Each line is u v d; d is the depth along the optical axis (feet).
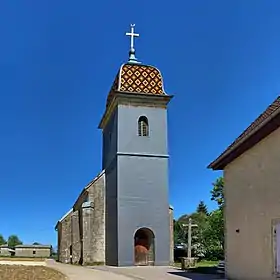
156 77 109.91
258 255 54.70
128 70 109.60
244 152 59.11
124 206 102.47
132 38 112.68
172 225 108.88
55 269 74.59
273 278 50.88
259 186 54.90
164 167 106.32
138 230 102.58
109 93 113.60
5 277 58.44
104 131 121.90
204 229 136.26
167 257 102.42
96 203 111.45
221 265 74.90
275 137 51.57
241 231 59.36
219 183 125.29
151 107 108.27
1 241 275.80
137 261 102.06
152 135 107.14
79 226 114.93
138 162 105.19
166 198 104.88
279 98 57.98
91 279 60.95
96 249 109.29
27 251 236.22
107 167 113.91
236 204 61.11
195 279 62.64
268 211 52.60
